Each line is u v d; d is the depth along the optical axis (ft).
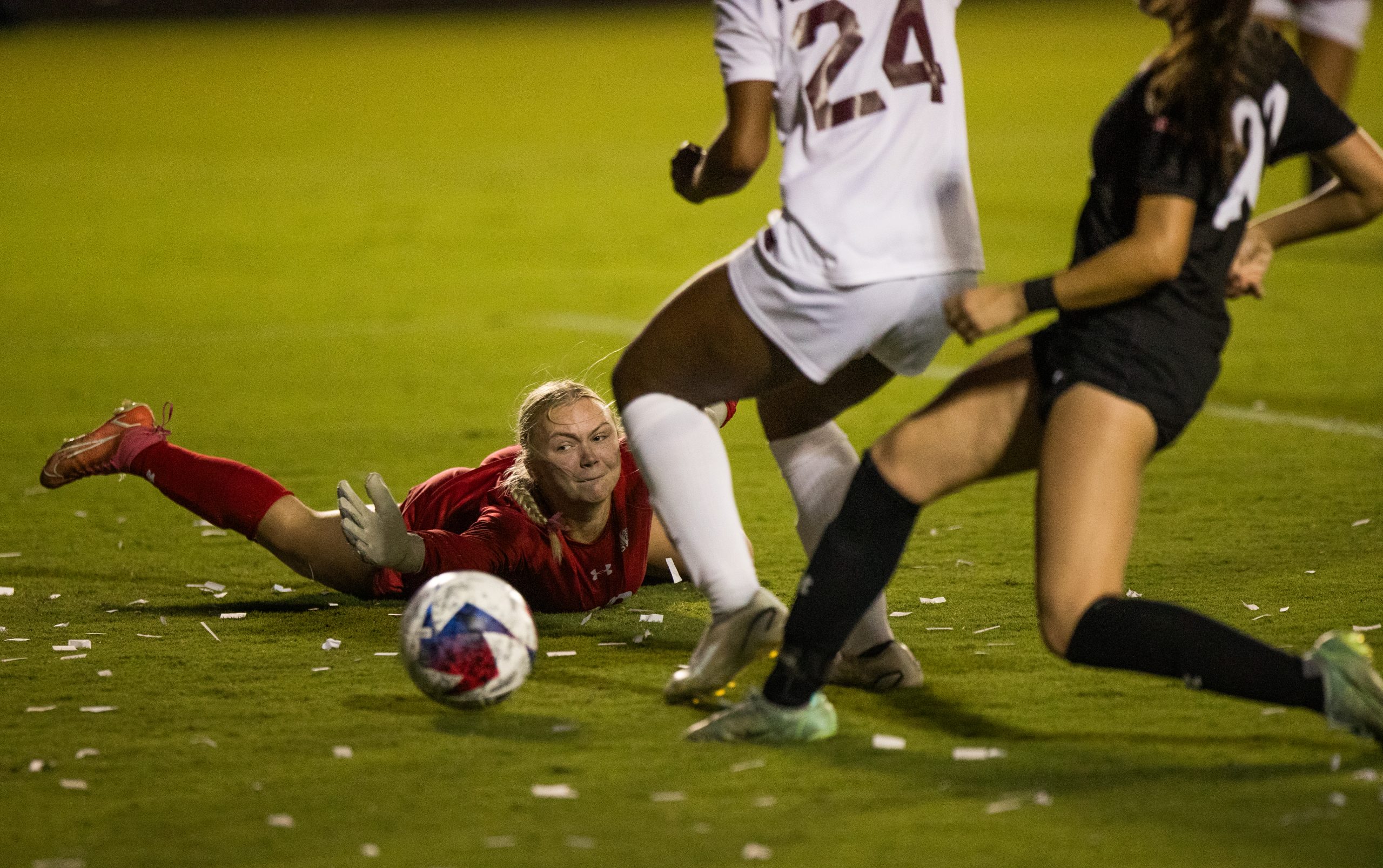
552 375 92.48
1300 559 53.11
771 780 33.68
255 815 32.19
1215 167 31.27
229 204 194.90
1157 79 31.35
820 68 35.88
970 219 36.73
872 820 31.19
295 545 49.14
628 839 30.45
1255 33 32.73
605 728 37.63
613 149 242.37
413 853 30.07
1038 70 345.31
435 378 97.14
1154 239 30.94
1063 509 32.35
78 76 388.78
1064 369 32.78
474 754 35.83
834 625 35.14
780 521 61.72
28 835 31.32
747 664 37.70
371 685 41.63
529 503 47.85
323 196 200.13
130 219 182.80
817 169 35.70
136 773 34.91
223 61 424.87
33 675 42.83
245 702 40.22
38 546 59.67
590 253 153.38
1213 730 36.45
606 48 441.27
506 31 523.70
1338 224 35.73
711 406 41.24
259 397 91.97
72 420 86.43
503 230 169.89
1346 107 244.42
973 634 45.57
